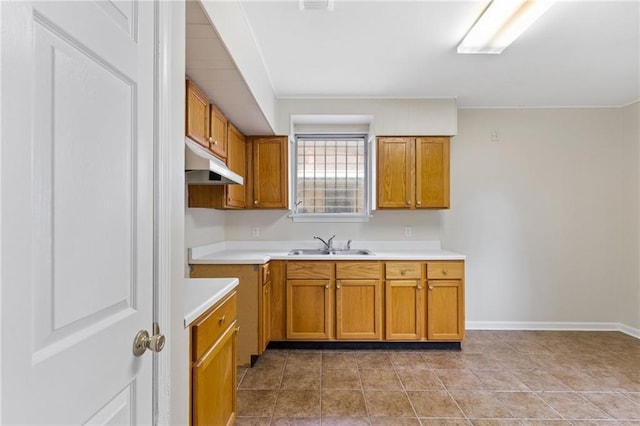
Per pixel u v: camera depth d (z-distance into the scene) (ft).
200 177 7.24
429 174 11.38
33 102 1.76
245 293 9.32
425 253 10.94
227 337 5.51
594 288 12.41
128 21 2.64
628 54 8.43
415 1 6.24
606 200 12.41
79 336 2.08
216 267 9.33
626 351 10.34
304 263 10.43
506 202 12.47
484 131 12.48
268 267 10.12
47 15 1.83
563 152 12.46
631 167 12.03
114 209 2.43
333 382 8.30
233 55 5.94
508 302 12.46
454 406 7.25
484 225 12.46
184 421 3.78
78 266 2.07
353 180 12.71
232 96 7.66
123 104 2.55
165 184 3.18
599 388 8.05
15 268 1.67
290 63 8.84
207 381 4.65
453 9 6.49
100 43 2.26
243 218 12.36
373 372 8.86
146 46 2.89
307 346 10.61
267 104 9.55
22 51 1.69
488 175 12.48
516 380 8.43
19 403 1.68
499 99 11.69
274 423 6.63
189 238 9.34
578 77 9.85
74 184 2.04
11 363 1.64
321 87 10.51
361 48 8.04
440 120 11.33
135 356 2.71
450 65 8.98
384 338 10.41
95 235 2.22
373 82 10.13
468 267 12.45
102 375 2.29
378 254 10.71
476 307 12.46
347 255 10.44
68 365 1.98
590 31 7.38
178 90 3.57
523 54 8.41
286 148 11.44
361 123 12.48
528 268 12.46
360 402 7.39
